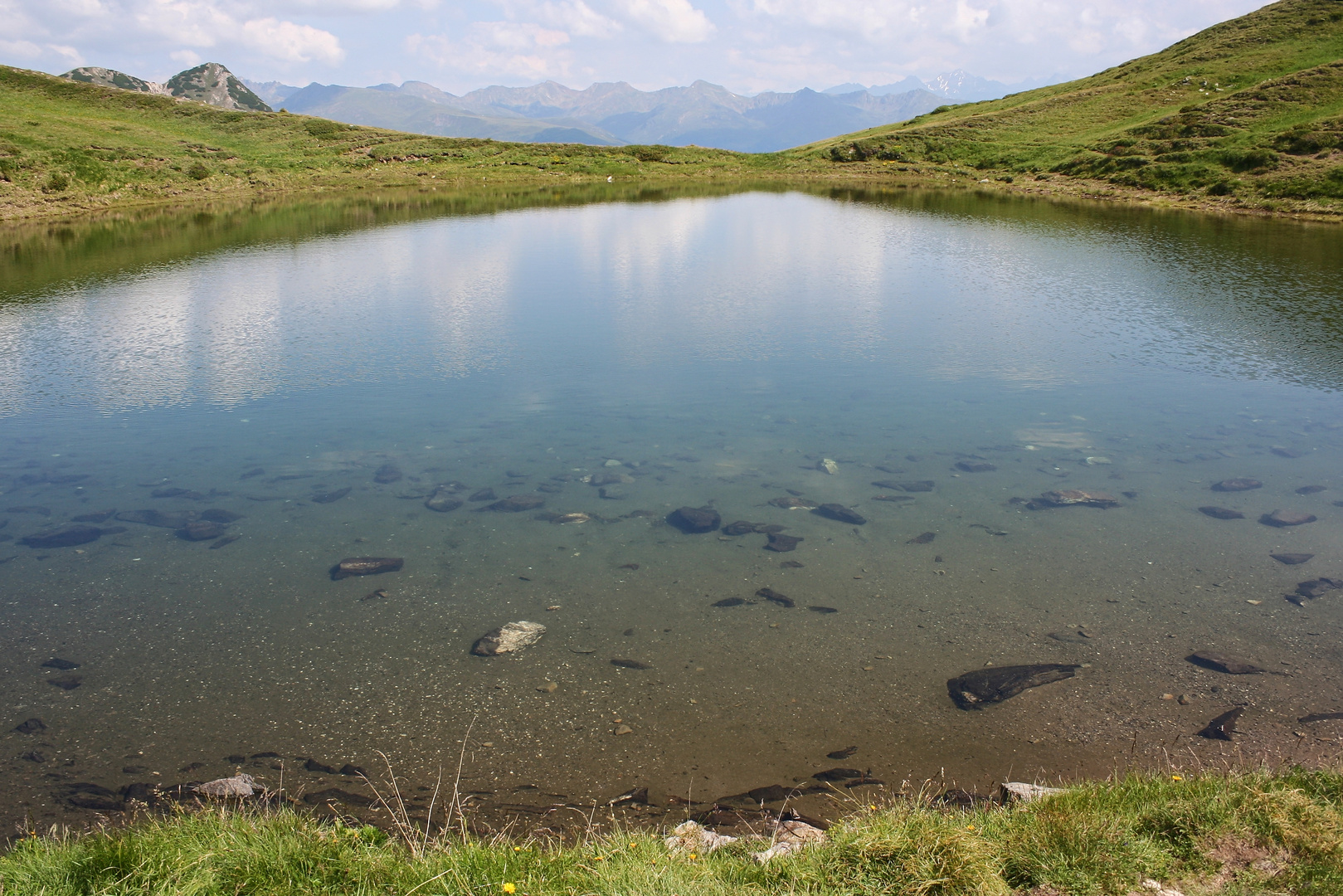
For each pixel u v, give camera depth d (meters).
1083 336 18.92
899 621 7.74
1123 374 16.11
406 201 54.72
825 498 10.62
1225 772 5.37
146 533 9.62
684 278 26.61
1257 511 10.02
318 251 32.19
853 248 32.59
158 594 8.24
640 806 5.42
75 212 45.78
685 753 5.99
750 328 20.09
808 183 70.44
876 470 11.55
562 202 53.38
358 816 5.26
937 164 73.62
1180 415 13.75
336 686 6.79
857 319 20.92
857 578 8.55
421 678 6.89
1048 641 7.38
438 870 3.92
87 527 9.73
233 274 26.88
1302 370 16.12
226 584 8.45
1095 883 3.79
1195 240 32.31
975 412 14.00
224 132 76.19
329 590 8.35
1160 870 3.90
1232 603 7.95
